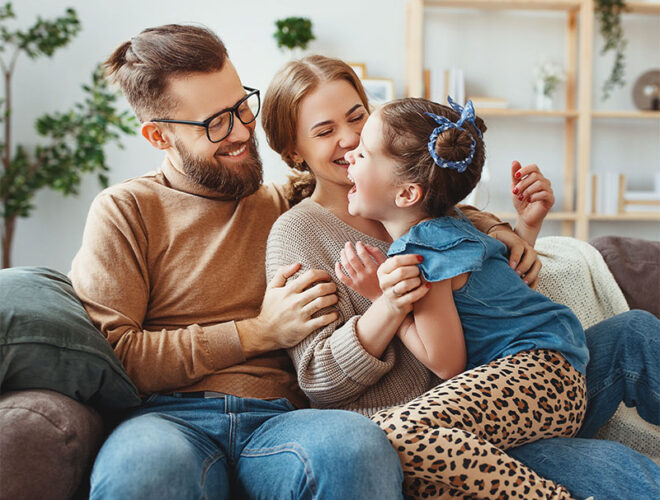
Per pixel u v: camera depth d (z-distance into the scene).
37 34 3.65
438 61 4.27
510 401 1.08
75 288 1.27
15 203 3.57
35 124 3.80
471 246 1.16
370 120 1.23
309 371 1.21
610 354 1.29
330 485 0.93
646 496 1.01
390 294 1.11
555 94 4.37
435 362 1.14
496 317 1.19
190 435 1.10
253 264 1.38
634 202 4.09
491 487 0.98
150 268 1.32
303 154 1.38
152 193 1.36
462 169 1.17
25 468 0.92
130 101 1.38
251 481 1.07
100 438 1.11
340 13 4.14
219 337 1.22
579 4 4.05
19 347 1.03
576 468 1.05
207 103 1.31
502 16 4.29
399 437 1.00
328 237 1.32
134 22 3.93
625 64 4.41
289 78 1.35
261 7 4.05
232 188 1.36
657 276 1.65
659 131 4.45
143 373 1.18
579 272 1.57
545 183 1.43
